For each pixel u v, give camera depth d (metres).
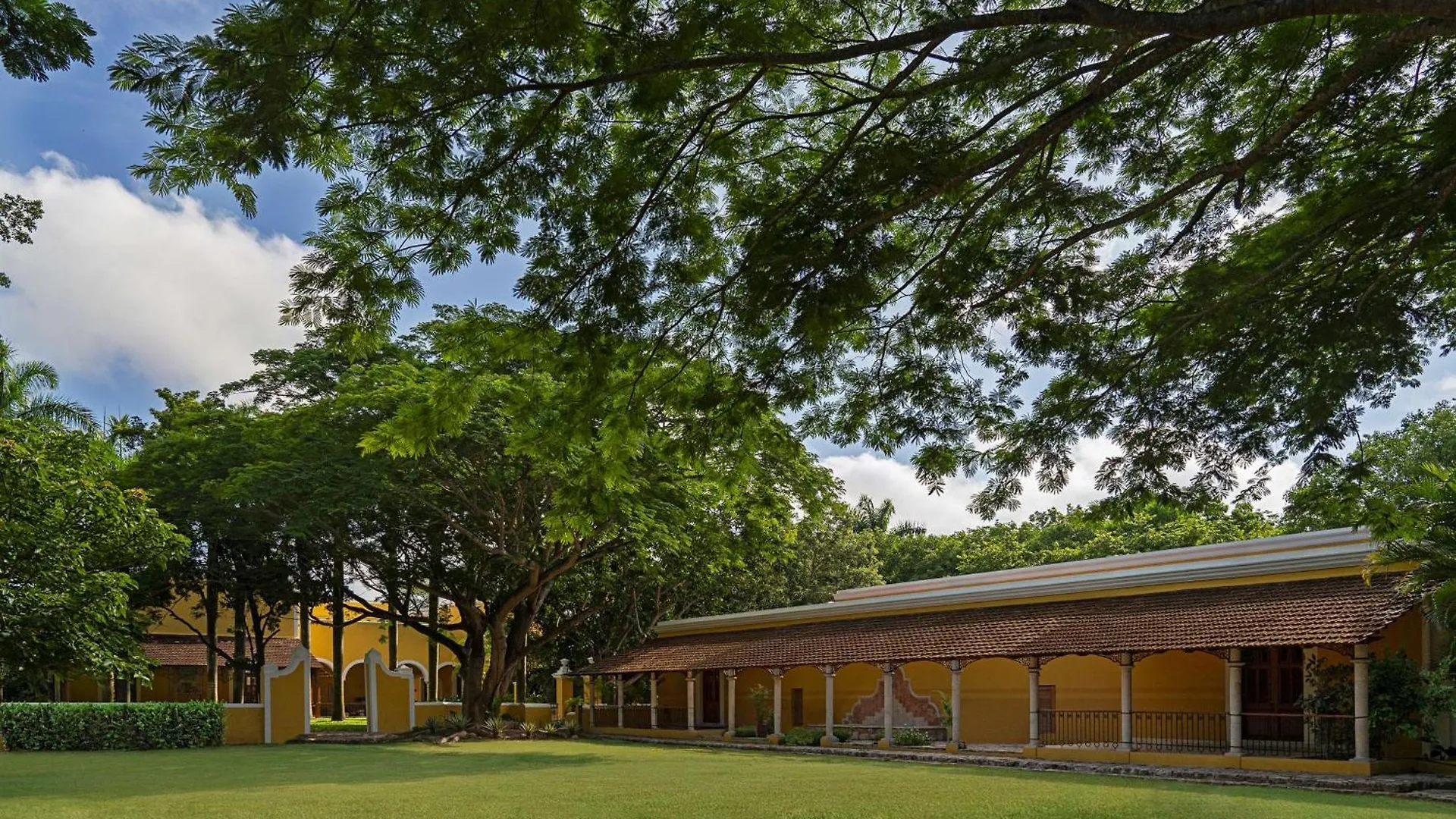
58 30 6.68
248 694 38.53
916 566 43.91
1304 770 15.24
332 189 7.77
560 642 35.53
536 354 9.65
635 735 28.67
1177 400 10.76
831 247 7.69
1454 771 14.69
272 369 28.59
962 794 12.93
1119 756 17.69
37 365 23.72
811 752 22.28
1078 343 10.35
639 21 6.70
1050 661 22.41
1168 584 19.47
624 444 11.03
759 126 8.63
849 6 7.71
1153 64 6.55
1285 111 8.88
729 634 29.20
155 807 12.18
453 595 29.42
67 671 16.08
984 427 10.95
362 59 6.32
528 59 6.78
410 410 10.31
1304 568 17.48
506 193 7.96
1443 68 8.30
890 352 10.53
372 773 17.12
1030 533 44.69
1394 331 9.65
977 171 7.38
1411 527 12.36
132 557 17.72
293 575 30.28
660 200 8.28
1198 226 10.09
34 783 15.54
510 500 26.27
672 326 9.77
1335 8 5.34
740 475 12.58
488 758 20.84
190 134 6.89
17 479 15.10
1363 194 8.75
